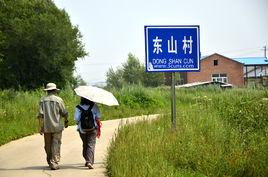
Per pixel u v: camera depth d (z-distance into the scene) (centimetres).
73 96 3694
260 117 1606
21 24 6247
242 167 1060
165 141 1268
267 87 3916
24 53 6394
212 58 10800
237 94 2780
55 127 1256
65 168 1274
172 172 1016
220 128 1440
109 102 1255
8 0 6425
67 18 6831
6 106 2772
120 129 1611
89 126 1259
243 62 11544
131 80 12069
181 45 1484
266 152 1099
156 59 1475
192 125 1509
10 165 1348
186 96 4422
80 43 6881
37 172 1230
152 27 1473
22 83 6488
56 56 6356
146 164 1023
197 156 1138
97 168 1260
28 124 2311
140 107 3741
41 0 6638
